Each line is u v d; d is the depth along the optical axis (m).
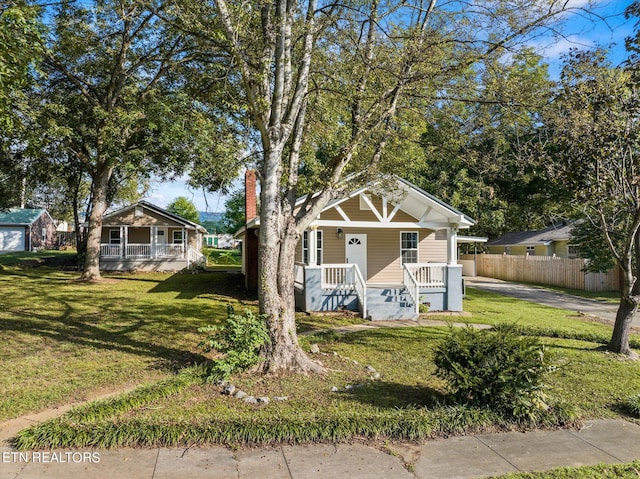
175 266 25.19
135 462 3.86
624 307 8.41
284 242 6.72
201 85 13.71
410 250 17.03
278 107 6.61
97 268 19.20
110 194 25.23
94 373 6.45
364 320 12.01
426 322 11.94
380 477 3.70
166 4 7.79
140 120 16.03
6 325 9.59
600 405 5.57
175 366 6.88
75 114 17.44
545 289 22.69
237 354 6.16
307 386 5.90
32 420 4.81
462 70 7.55
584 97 7.33
